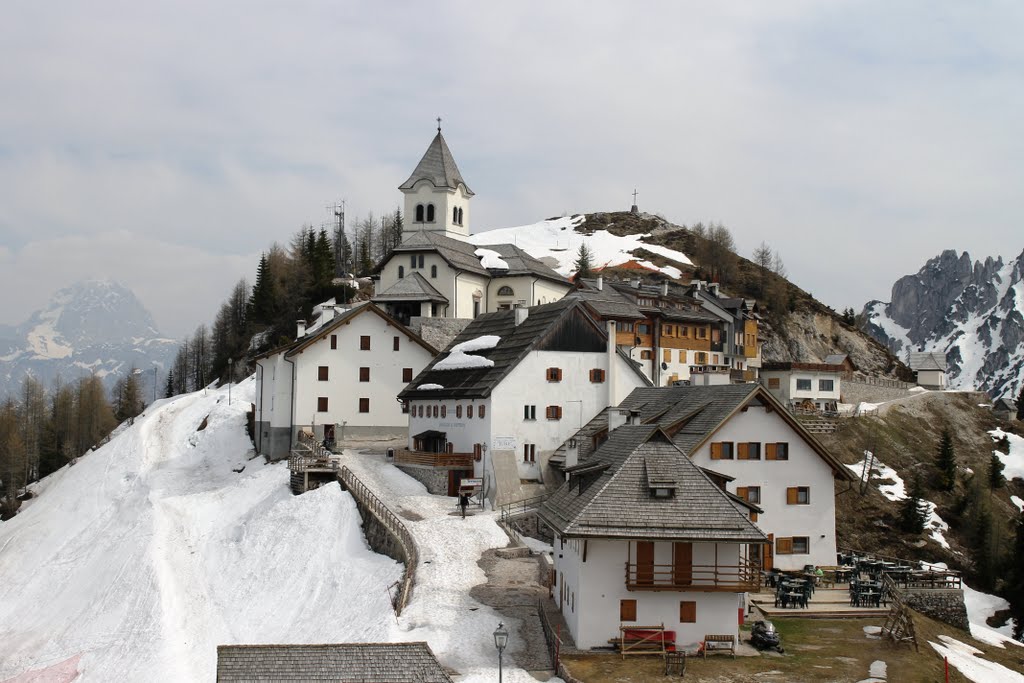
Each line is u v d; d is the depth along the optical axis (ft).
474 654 141.18
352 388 286.66
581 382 246.06
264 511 228.84
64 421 456.45
